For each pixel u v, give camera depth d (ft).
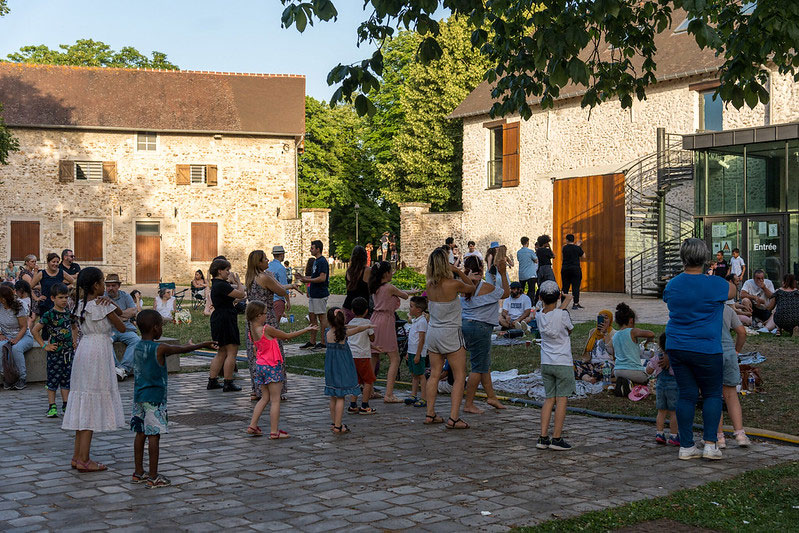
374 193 158.10
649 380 28.60
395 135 137.80
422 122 120.06
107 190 109.50
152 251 111.75
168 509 15.87
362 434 23.53
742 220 66.49
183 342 47.42
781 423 24.03
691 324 19.70
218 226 113.80
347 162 152.97
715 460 19.94
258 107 117.60
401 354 35.14
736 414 21.42
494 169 97.96
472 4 22.48
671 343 19.99
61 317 26.30
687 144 68.90
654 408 26.99
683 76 75.20
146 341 17.90
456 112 101.14
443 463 19.81
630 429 24.11
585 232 85.97
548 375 21.52
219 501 16.44
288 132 114.32
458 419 24.30
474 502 16.31
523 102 26.63
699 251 19.83
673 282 20.18
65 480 18.19
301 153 131.64
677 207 75.31
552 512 15.58
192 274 112.88
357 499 16.55
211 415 26.71
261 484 17.80
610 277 83.51
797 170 62.34
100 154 109.29
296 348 45.52
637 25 29.73
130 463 19.89
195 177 113.50
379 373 36.70
